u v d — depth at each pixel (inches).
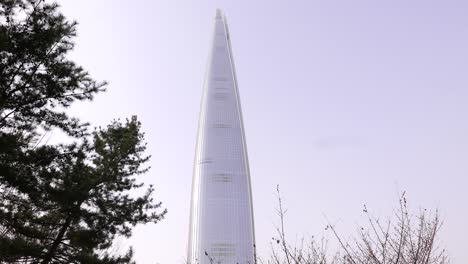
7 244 590.6
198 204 7219.5
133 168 920.9
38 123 600.7
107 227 800.3
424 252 319.3
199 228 6924.2
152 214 892.6
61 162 605.9
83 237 718.5
